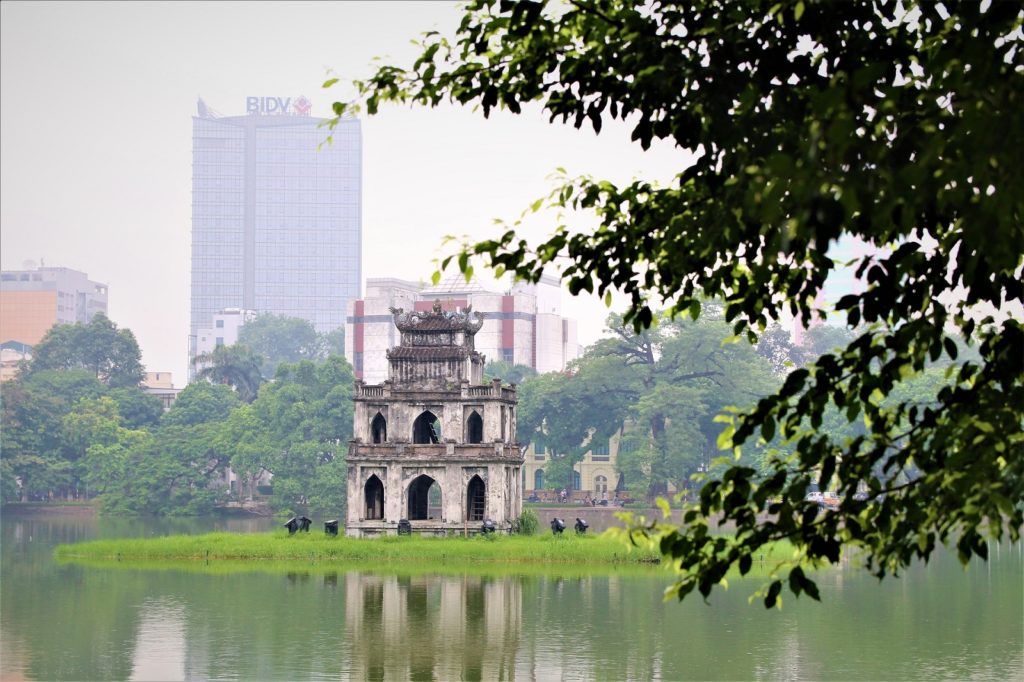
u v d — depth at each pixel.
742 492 18.48
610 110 19.83
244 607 67.50
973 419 18.08
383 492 109.12
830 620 62.31
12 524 167.88
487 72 20.66
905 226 15.12
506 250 20.44
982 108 15.34
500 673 48.62
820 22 18.08
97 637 58.00
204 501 184.50
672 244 19.36
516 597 70.88
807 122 16.78
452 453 108.25
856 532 19.03
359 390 110.31
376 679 47.72
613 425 190.75
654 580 79.69
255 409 186.50
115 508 184.75
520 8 20.03
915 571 89.19
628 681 46.88
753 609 65.75
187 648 54.75
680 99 19.08
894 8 19.14
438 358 110.25
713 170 19.28
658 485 188.62
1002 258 15.66
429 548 94.88
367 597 71.25
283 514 172.62
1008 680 46.44
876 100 16.53
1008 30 16.92
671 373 186.38
